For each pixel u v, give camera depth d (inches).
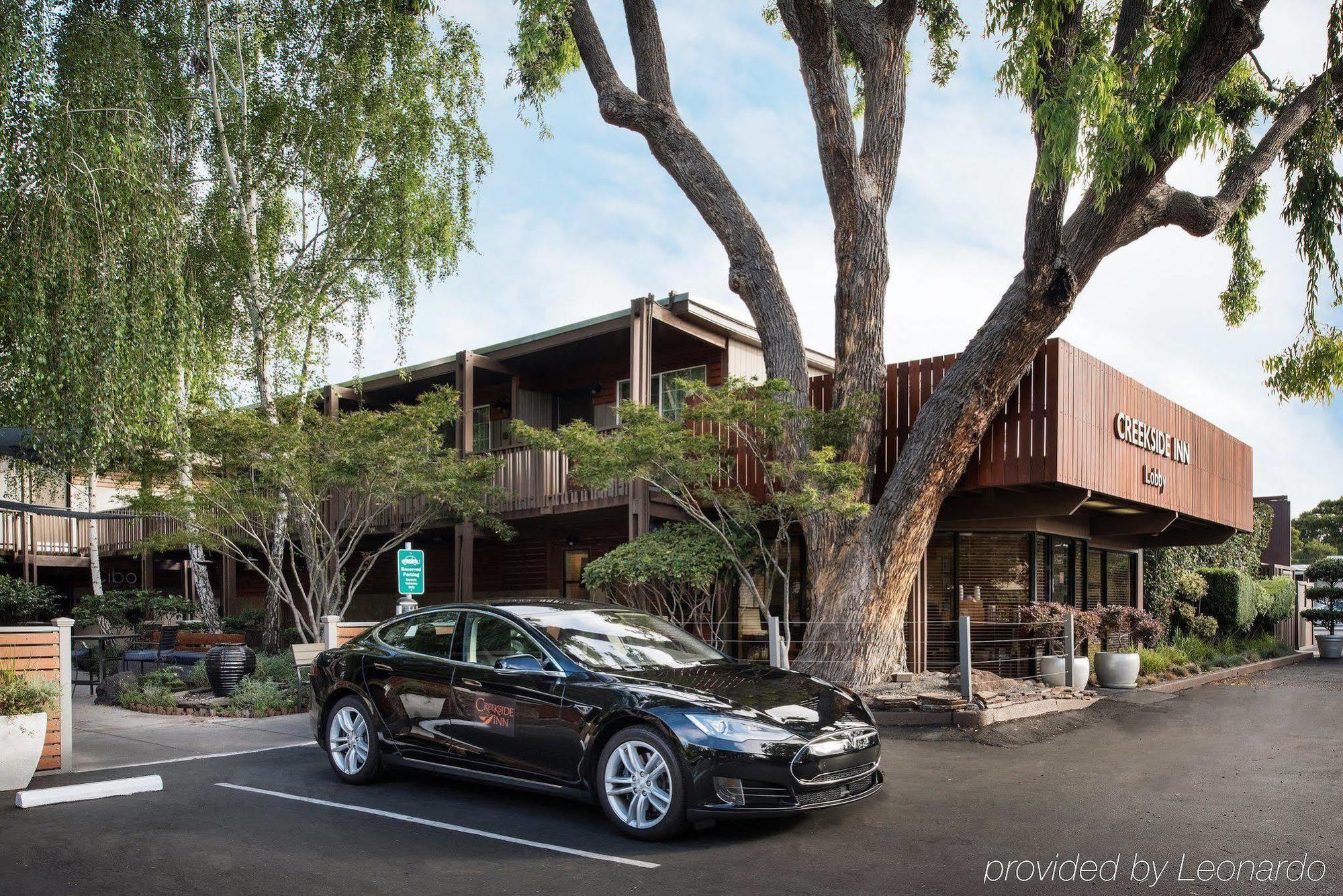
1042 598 602.5
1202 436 689.0
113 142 395.2
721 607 600.1
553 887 193.6
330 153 612.1
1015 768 314.5
